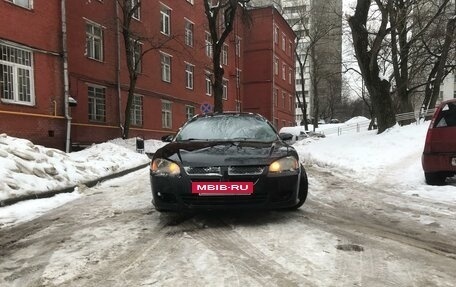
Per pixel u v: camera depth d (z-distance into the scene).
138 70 27.12
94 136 22.66
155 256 4.51
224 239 5.05
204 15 37.53
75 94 21.38
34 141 15.87
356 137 18.64
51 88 16.75
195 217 6.16
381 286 3.71
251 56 48.44
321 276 3.92
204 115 7.68
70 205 7.36
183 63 33.66
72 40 21.23
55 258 4.54
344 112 97.69
